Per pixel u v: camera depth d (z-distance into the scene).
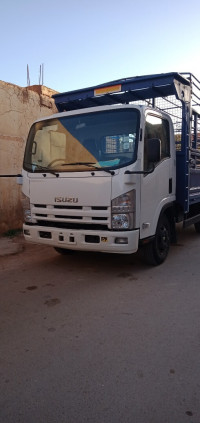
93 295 4.26
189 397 2.35
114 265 5.57
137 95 6.09
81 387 2.47
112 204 4.38
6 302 4.09
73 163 4.69
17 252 6.52
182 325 3.43
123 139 4.56
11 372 2.68
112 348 3.00
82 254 6.29
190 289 4.43
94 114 4.85
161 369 2.68
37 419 2.18
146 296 4.20
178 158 5.99
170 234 5.87
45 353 2.94
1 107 7.85
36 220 5.13
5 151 8.07
